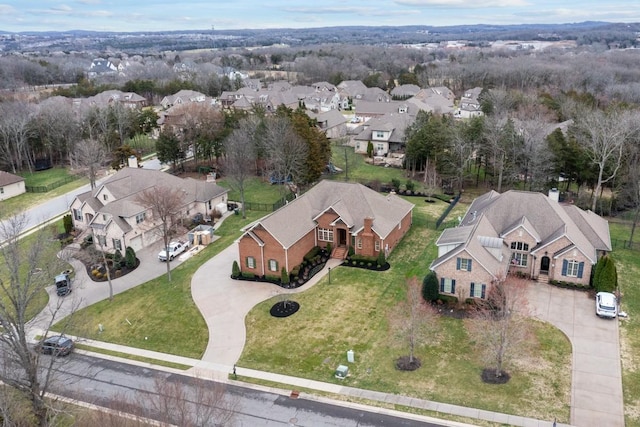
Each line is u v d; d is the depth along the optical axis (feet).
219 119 315.58
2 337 104.78
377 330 145.07
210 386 115.65
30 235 226.58
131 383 129.70
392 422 111.04
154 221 211.20
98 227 206.28
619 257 182.50
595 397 115.34
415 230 214.90
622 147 222.28
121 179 232.53
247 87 577.02
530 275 168.14
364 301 160.15
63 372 129.08
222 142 298.15
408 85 565.12
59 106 366.84
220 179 298.56
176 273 187.73
